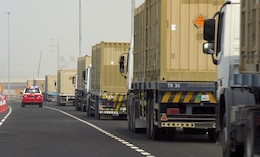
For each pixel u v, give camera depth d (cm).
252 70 2391
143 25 5303
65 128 6334
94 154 3725
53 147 4175
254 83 2369
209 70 4541
